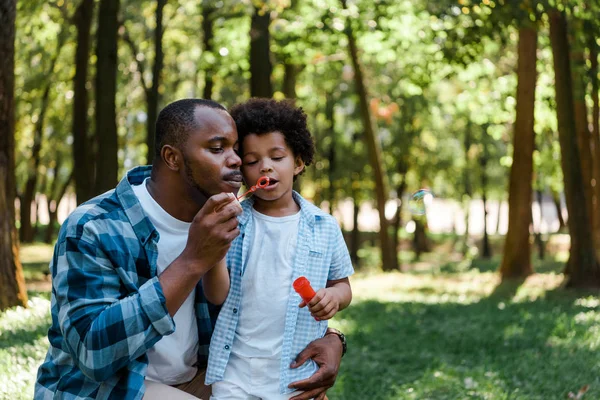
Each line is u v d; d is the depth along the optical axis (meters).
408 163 30.64
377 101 22.73
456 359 7.12
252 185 3.28
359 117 28.80
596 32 13.07
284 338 3.11
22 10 17.56
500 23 12.50
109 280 2.69
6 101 7.84
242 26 16.34
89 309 2.60
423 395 5.83
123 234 2.79
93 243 2.71
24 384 4.80
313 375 3.08
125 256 2.77
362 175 30.59
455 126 30.73
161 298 2.58
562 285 14.64
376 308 10.73
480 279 17.97
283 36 15.99
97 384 2.72
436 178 35.78
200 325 3.11
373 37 15.52
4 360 5.37
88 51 15.98
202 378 3.18
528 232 16.83
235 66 17.12
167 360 3.01
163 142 2.88
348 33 15.40
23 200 30.28
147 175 3.11
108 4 12.59
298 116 3.34
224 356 3.10
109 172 12.59
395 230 31.42
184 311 3.02
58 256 2.73
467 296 13.81
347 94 26.62
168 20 19.69
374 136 21.91
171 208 2.91
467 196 38.53
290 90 19.81
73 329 2.58
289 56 16.86
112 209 2.83
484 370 6.53
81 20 15.91
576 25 13.19
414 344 7.82
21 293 7.86
